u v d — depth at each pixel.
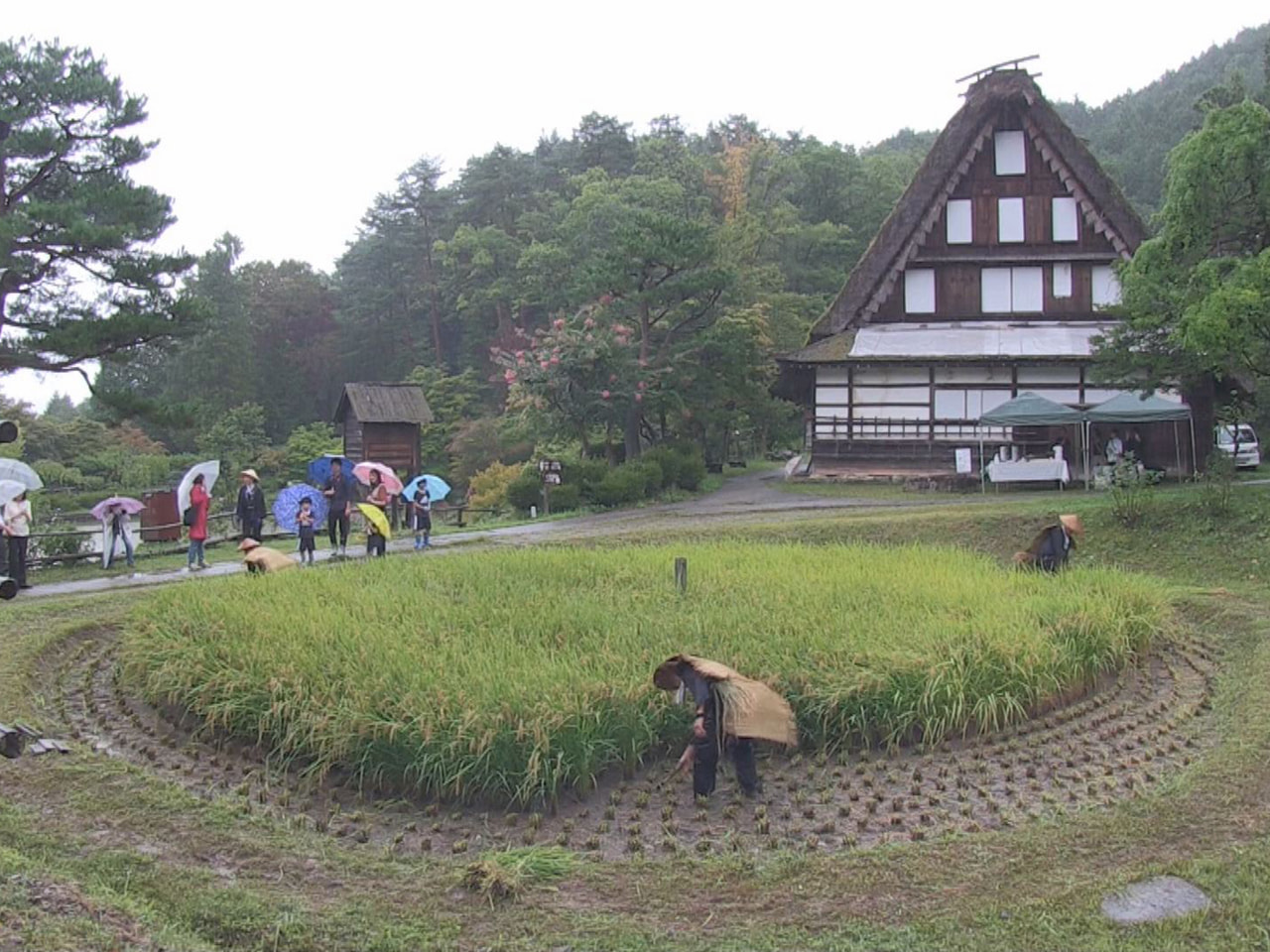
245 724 8.03
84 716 9.12
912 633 8.76
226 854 6.05
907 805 6.95
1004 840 6.16
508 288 58.88
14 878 5.26
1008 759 7.82
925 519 19.02
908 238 29.72
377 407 37.78
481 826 6.69
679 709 7.63
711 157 66.12
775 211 57.41
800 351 29.09
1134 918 5.30
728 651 8.34
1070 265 29.28
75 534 19.95
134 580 16.59
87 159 23.92
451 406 54.19
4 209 23.34
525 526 23.08
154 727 8.70
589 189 54.75
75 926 4.78
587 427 32.88
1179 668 10.60
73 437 52.47
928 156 29.42
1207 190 17.47
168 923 5.16
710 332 30.81
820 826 6.59
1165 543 17.08
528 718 6.95
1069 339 27.86
